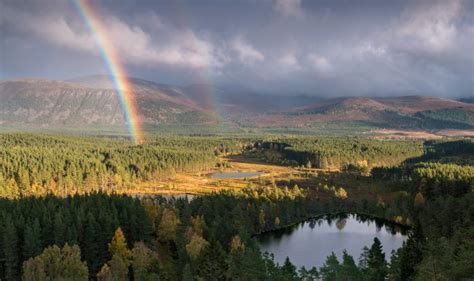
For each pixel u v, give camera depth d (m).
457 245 92.88
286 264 104.50
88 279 113.69
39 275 100.25
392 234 178.50
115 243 120.81
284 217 192.75
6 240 112.25
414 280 80.31
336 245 163.12
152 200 170.38
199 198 187.38
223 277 98.56
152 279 92.06
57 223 120.75
